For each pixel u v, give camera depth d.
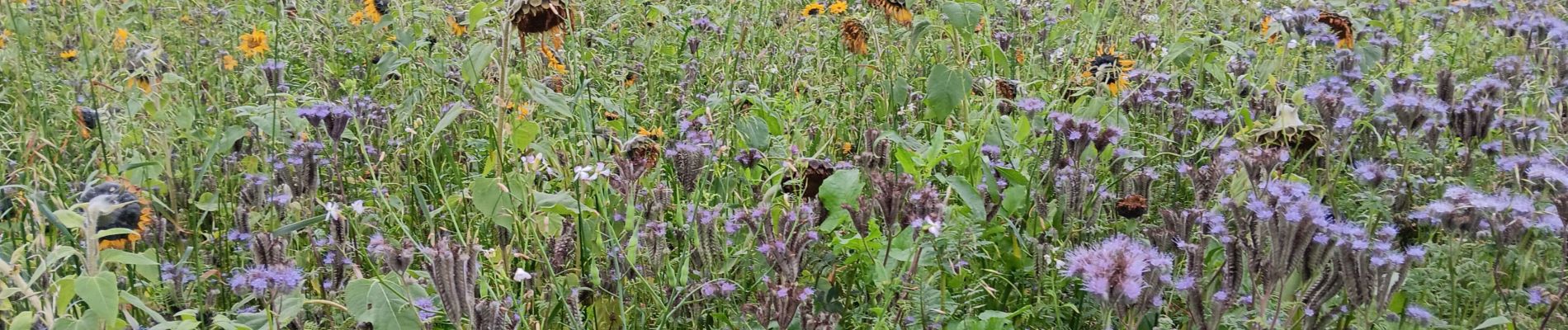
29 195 2.71
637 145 2.83
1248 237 2.42
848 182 2.88
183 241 3.02
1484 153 3.32
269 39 5.44
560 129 3.92
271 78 3.84
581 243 2.87
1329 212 2.43
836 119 4.25
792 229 2.57
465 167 3.75
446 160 3.70
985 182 3.10
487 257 2.54
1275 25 5.06
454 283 2.06
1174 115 3.94
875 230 2.76
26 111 4.15
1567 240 2.41
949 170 3.73
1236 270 2.28
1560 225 2.48
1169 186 3.56
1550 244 2.68
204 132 3.73
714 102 4.04
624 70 4.77
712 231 2.72
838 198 2.88
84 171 3.38
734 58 5.07
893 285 2.51
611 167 3.02
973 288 2.79
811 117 4.27
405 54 4.69
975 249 2.81
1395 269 2.24
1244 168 2.84
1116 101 4.11
